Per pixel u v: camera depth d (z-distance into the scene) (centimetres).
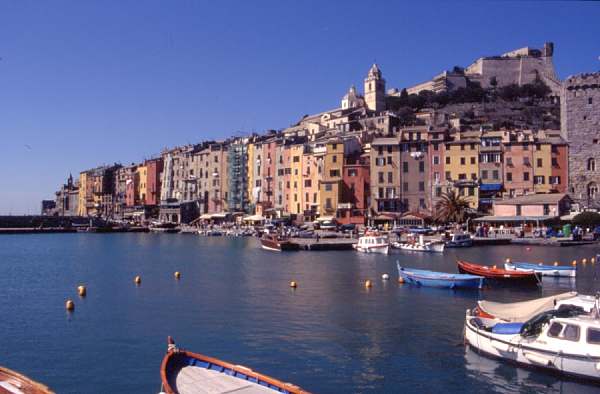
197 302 4816
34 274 6888
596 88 13250
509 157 13350
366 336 3588
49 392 2088
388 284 5812
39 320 4112
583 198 13038
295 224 15625
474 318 3291
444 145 13688
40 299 5009
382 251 9469
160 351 3281
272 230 14100
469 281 5391
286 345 3391
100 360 3117
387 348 3309
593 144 13162
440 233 11894
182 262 8338
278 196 16712
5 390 2105
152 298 5044
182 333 3697
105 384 2752
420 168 13825
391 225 13562
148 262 8369
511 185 13288
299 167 16012
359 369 2941
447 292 5284
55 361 3103
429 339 3500
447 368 2931
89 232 19275
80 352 3269
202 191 19388
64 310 4488
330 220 14100
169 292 5384
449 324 3916
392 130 18500
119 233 18638
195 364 2422
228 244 12519
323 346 3362
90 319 4141
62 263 8312
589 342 2628
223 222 17988
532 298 4938
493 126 17975
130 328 3847
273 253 9838
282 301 4844
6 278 6481
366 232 11506
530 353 2800
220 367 2373
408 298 4962
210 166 19138
